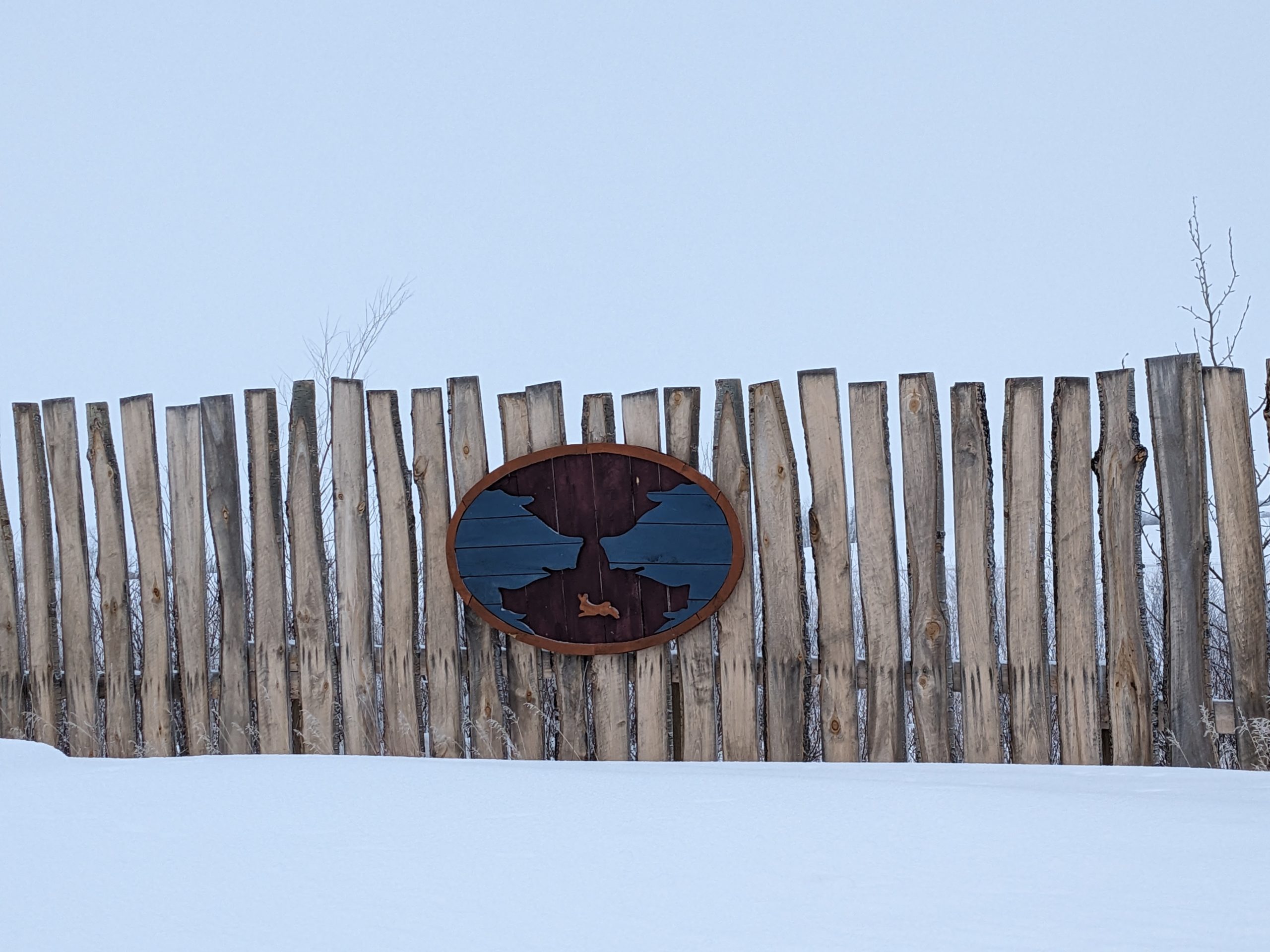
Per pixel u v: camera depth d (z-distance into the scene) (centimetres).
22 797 288
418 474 517
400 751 516
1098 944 162
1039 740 463
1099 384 465
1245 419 451
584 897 193
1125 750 456
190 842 238
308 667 528
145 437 547
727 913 183
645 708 496
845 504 482
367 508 525
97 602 645
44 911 189
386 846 233
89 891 201
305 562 530
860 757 482
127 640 545
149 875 211
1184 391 455
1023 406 468
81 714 547
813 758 504
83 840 240
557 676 502
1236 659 449
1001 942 164
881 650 478
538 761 432
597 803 277
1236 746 460
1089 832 232
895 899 188
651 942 169
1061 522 466
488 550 505
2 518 554
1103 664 477
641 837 237
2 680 553
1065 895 187
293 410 534
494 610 503
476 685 510
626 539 494
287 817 263
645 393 498
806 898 190
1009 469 468
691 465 492
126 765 358
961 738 477
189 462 541
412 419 520
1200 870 200
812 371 487
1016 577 467
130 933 177
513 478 505
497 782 309
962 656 471
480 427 512
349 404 526
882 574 479
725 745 490
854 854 219
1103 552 461
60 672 554
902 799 270
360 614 523
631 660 500
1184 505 454
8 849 233
